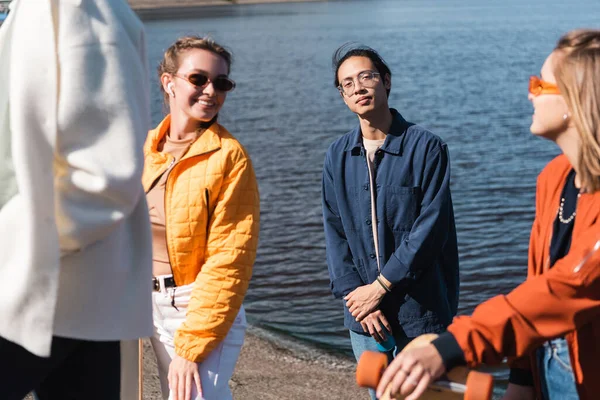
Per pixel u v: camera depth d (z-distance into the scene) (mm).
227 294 3016
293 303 8023
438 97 21359
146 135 2117
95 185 1987
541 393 2244
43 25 2025
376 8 72562
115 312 2133
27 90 1991
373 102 3561
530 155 14773
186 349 3010
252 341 5777
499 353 2012
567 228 2156
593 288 1971
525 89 22375
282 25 51000
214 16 64812
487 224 10938
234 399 4551
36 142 1988
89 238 2025
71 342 2164
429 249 3504
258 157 15031
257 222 3100
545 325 1997
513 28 42062
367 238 3643
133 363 2508
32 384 2133
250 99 21438
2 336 2043
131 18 2186
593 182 2043
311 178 13547
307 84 24094
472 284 8906
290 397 4602
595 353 2078
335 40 38562
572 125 2104
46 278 1988
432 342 2004
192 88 3078
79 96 1998
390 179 3582
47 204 1985
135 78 2092
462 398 2004
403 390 1969
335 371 5133
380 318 3588
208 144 3064
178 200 3055
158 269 3135
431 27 44938
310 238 10539
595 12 52781
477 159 14570
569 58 2068
